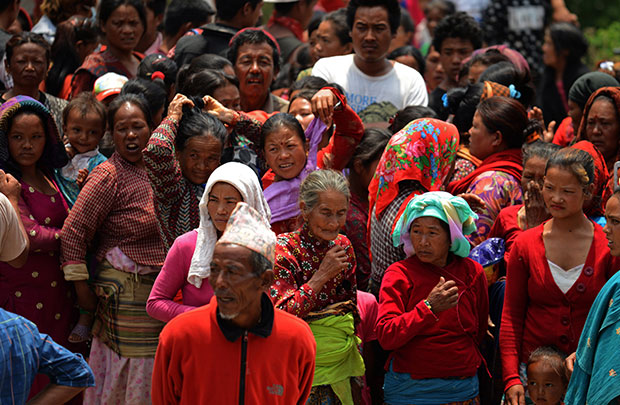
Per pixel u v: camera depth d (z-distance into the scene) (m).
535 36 13.06
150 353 6.29
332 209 5.29
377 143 6.93
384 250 6.11
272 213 6.34
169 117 6.07
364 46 8.69
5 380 4.24
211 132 6.03
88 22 9.69
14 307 6.29
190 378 4.33
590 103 7.09
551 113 11.37
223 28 9.37
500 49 9.41
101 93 8.09
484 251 6.11
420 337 5.52
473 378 5.66
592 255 5.46
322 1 15.45
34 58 7.89
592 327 4.90
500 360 6.17
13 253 5.29
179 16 10.85
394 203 6.02
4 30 9.62
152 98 7.38
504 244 6.30
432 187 6.05
